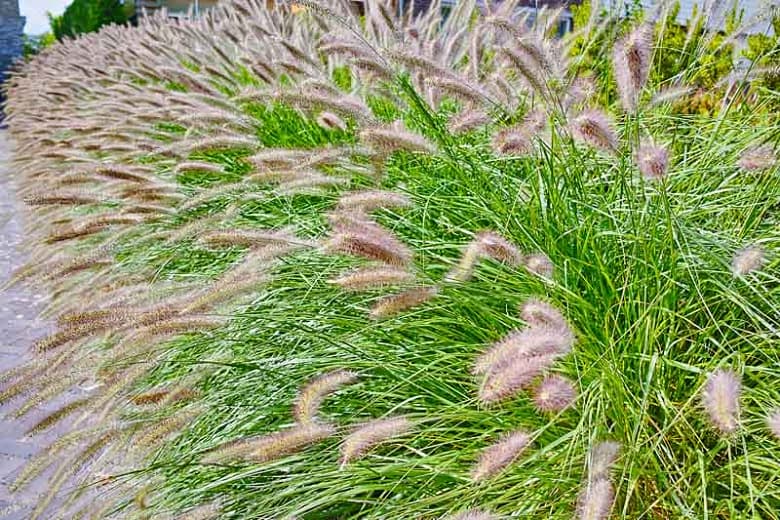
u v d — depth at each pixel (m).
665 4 3.52
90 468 2.78
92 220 3.23
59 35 26.84
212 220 3.12
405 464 2.02
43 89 9.11
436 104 3.49
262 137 4.63
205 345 2.84
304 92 2.91
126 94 6.44
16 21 29.98
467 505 1.88
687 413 1.93
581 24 4.85
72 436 2.48
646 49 2.23
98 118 5.72
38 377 2.64
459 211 2.94
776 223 2.73
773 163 2.24
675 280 2.34
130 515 2.39
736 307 2.36
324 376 2.04
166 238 3.65
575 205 2.66
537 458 1.97
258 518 2.13
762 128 2.92
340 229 2.12
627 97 2.33
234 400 2.54
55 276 3.27
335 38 3.10
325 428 1.91
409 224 2.91
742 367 1.96
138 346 2.45
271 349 2.61
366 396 2.44
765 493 1.76
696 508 1.82
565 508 1.83
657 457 1.97
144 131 4.86
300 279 2.91
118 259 4.14
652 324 2.21
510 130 2.42
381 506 2.00
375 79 3.36
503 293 2.40
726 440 1.73
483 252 2.05
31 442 3.79
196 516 2.09
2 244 7.34
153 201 3.38
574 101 2.93
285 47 3.67
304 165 2.85
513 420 2.10
